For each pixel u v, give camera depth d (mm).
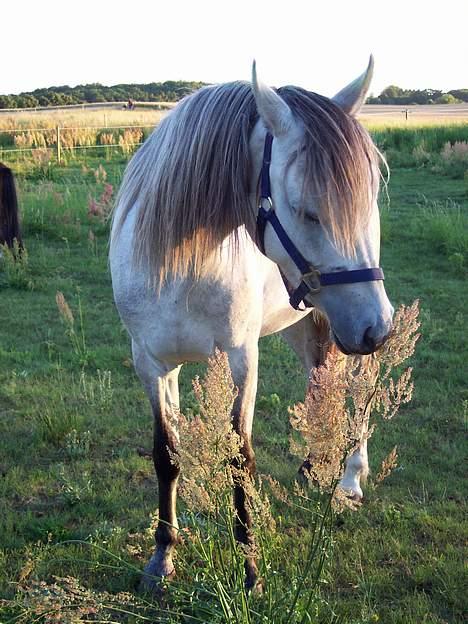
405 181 14648
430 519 3346
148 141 2758
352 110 2275
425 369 5352
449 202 12086
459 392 4934
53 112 34062
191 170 2406
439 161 16297
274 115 2107
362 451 3643
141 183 2689
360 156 2035
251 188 2367
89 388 4973
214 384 1917
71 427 4320
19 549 3123
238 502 2723
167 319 2689
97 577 2939
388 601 2803
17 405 4754
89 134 22359
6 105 47688
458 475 3850
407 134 19984
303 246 2117
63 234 10031
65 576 2930
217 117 2385
